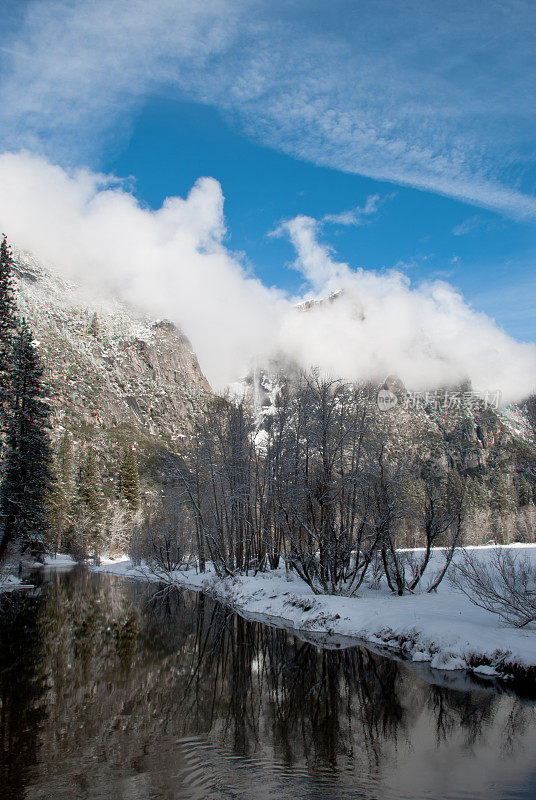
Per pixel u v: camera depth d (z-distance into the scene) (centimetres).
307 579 2620
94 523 8081
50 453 3953
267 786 803
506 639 1494
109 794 777
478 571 1970
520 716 1121
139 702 1269
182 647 1933
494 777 841
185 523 5312
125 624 2459
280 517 3034
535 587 1748
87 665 1655
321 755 941
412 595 2502
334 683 1409
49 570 6406
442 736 1021
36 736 1041
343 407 2572
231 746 982
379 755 937
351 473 2530
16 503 3650
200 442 3762
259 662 1684
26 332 4034
